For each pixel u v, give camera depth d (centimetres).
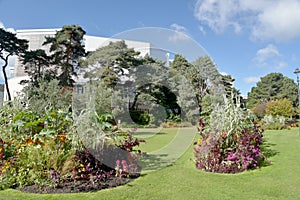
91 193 280
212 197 271
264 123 1288
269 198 268
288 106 1873
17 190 284
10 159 310
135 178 345
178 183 322
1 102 476
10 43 1716
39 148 315
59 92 824
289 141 722
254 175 361
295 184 317
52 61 1708
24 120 377
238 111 430
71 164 316
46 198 262
